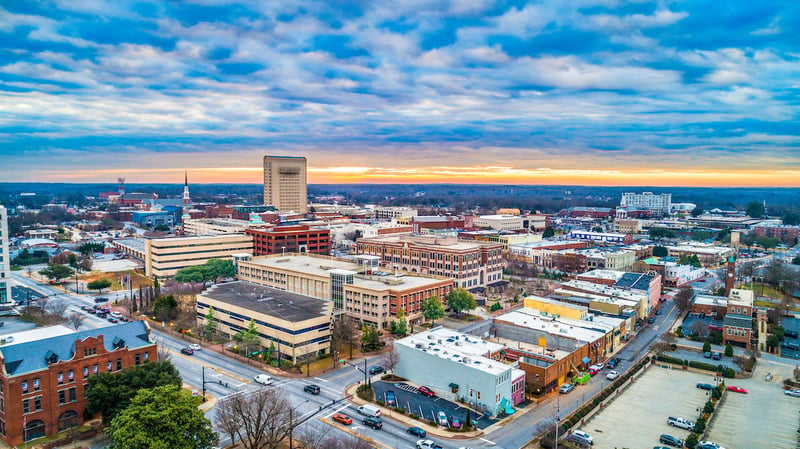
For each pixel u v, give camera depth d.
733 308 199.25
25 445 101.38
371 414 115.06
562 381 137.50
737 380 145.12
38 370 104.69
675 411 124.38
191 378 135.75
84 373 111.69
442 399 126.75
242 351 156.62
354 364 149.12
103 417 108.25
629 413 122.81
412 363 136.25
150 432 87.25
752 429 115.94
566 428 111.19
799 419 121.06
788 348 173.50
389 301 187.62
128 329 125.00
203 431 92.88
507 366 124.50
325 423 111.88
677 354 166.38
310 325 153.38
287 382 134.75
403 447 102.44
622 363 157.50
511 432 110.50
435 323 194.62
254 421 103.12
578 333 158.62
